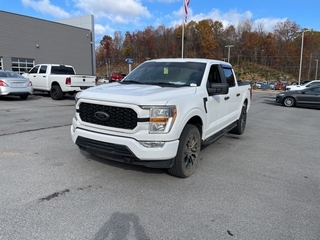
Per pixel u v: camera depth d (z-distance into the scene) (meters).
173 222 2.59
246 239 2.36
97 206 2.84
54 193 3.09
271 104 16.66
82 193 3.12
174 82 4.29
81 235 2.33
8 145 4.92
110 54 108.12
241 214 2.78
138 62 97.44
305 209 2.93
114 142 3.19
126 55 103.19
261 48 94.25
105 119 3.27
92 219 2.59
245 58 94.75
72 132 3.76
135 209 2.81
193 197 3.13
